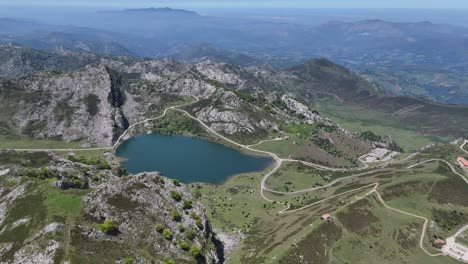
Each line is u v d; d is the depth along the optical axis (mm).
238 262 148500
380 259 154875
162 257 122625
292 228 168375
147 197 142375
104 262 109500
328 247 155625
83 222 118438
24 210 121062
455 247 165125
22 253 106688
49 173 160375
